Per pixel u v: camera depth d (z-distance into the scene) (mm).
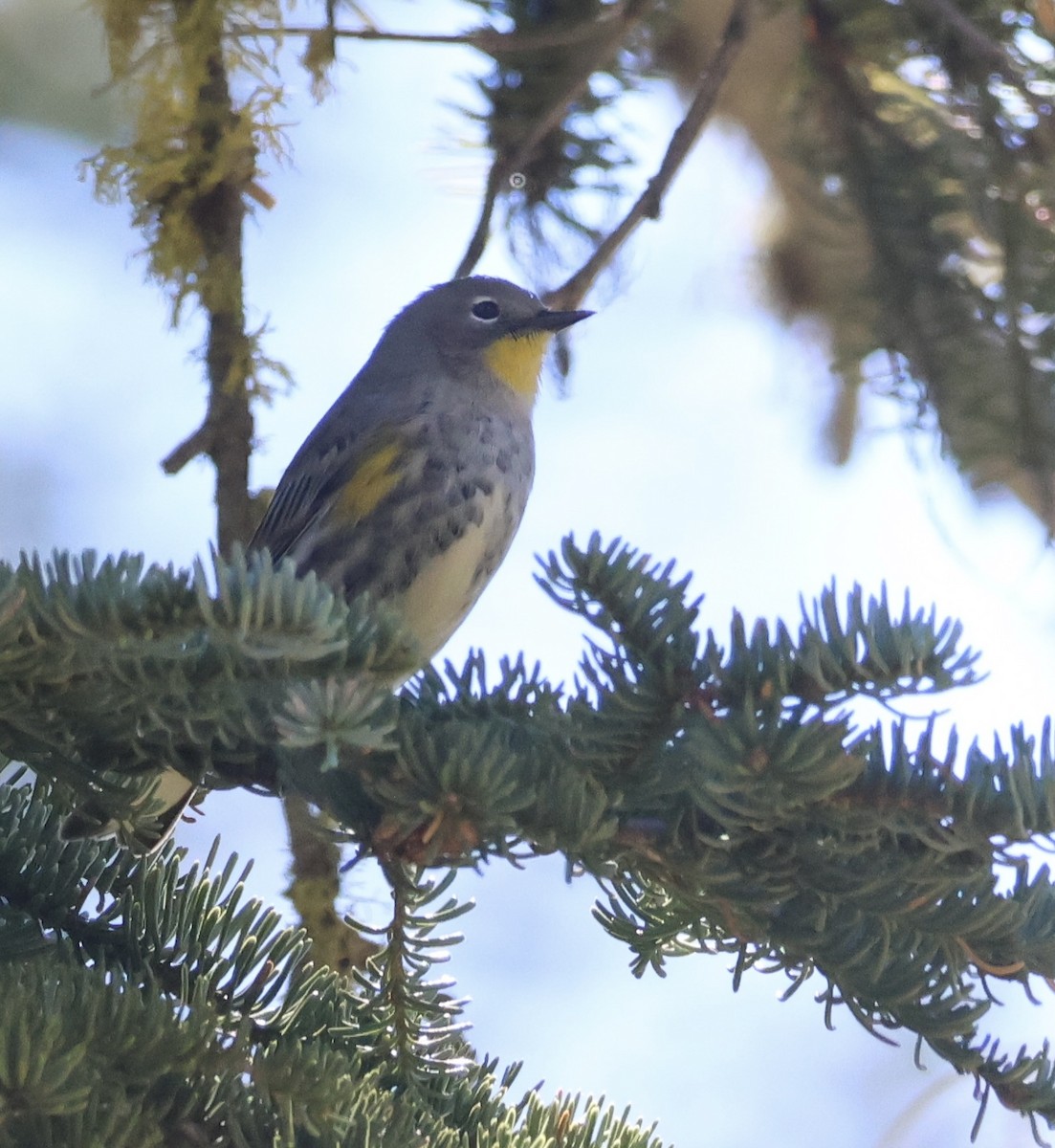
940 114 10289
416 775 5688
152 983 5906
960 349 10297
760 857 6090
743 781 5652
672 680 5941
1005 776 5820
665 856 6094
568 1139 6660
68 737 6164
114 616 5211
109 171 10008
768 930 6156
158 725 5879
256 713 6035
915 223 10352
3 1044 4918
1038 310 10109
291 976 6828
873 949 6105
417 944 6551
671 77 12969
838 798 5914
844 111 10406
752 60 13039
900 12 10109
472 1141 6590
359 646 5516
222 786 6387
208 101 9922
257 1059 5762
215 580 5223
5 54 12977
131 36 10039
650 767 6086
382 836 5871
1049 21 9664
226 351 9773
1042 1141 6039
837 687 5785
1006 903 6016
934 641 5676
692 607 6023
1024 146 9953
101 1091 5570
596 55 9945
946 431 10375
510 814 5820
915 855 6137
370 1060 6734
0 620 5184
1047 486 10305
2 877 6871
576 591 6023
